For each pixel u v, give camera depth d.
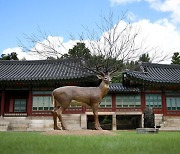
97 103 16.72
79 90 16.67
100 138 11.16
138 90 32.97
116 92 33.31
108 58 24.95
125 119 41.03
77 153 7.04
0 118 30.80
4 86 32.06
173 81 31.62
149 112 21.00
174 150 7.57
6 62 36.16
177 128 31.28
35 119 30.75
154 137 12.54
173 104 32.75
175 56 56.31
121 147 8.09
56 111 16.34
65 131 14.94
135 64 34.16
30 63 36.09
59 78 29.97
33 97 31.50
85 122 30.41
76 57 29.72
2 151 7.27
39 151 7.33
